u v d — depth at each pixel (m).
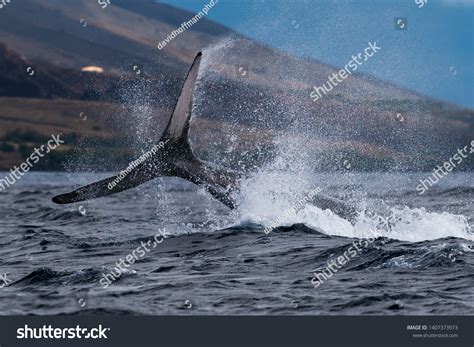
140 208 59.22
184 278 26.81
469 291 24.22
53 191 93.38
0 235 41.62
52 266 30.27
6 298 24.11
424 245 30.39
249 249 31.77
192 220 46.88
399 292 24.27
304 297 23.97
